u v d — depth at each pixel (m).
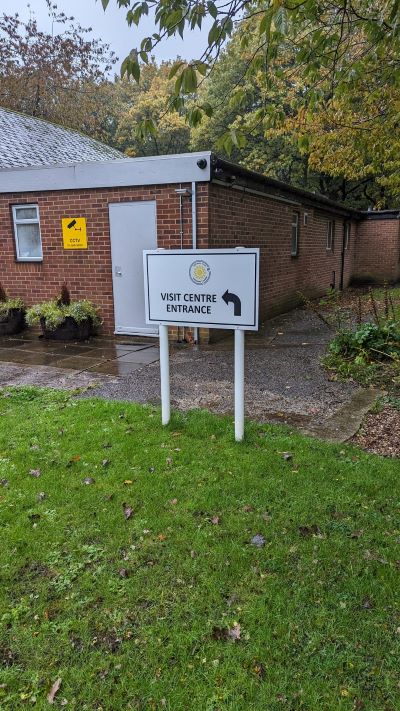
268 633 1.97
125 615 2.09
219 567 2.35
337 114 7.89
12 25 23.58
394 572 2.29
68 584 2.27
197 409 4.52
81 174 8.07
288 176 22.88
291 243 11.76
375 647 1.90
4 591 2.23
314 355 6.82
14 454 3.57
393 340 6.03
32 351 7.41
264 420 4.27
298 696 1.71
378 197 22.66
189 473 3.26
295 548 2.48
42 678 1.81
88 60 26.05
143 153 29.86
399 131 7.41
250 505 2.87
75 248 8.48
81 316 8.16
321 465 3.33
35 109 24.97
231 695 1.72
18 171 8.57
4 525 2.72
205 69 2.72
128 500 2.95
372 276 19.70
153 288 3.94
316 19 3.21
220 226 7.84
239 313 3.63
